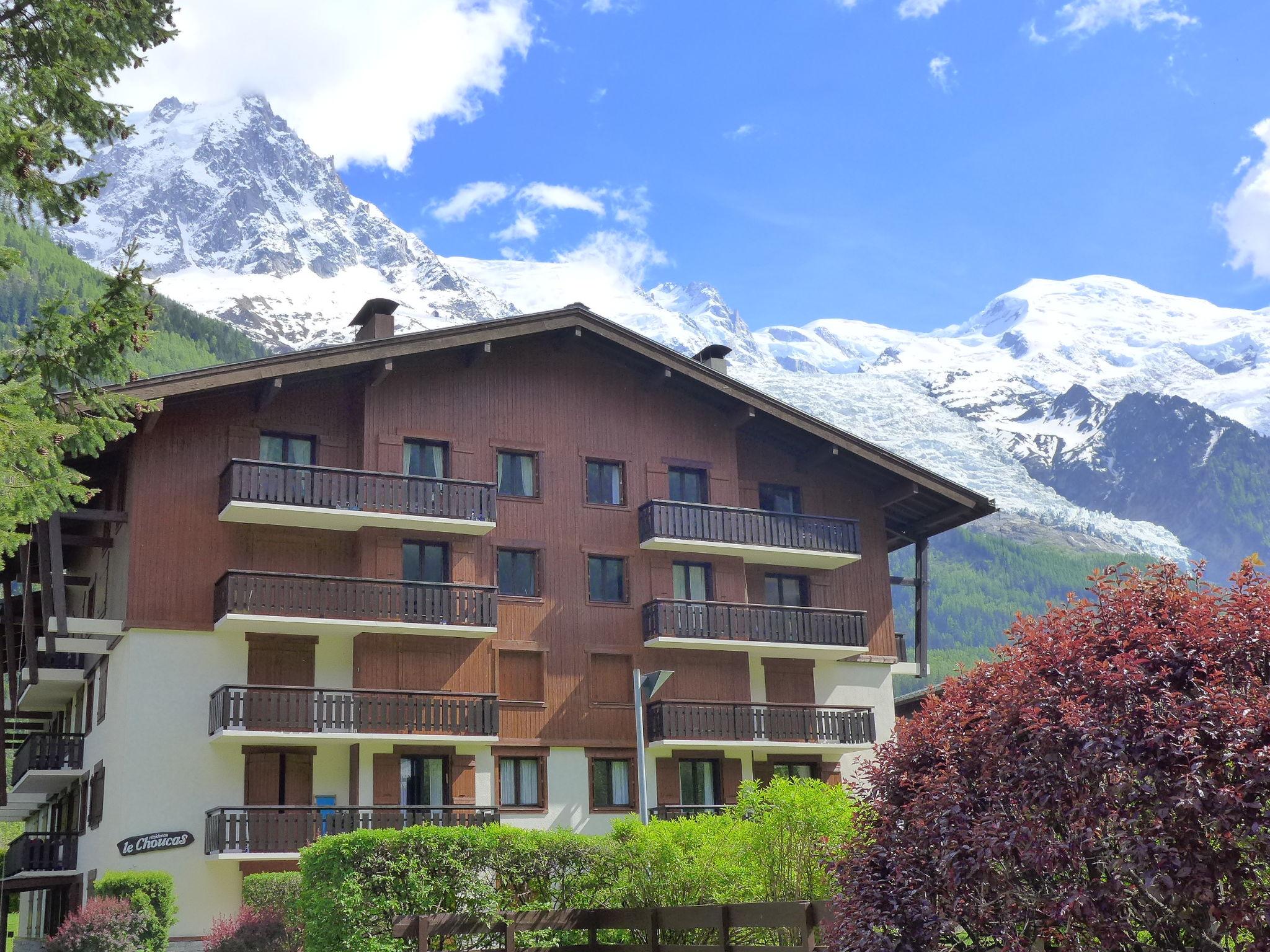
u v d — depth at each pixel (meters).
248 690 29.64
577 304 34.59
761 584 37.69
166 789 29.22
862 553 39.25
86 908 26.05
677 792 34.34
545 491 34.53
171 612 30.14
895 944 10.35
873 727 36.97
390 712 30.95
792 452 39.06
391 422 32.97
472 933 15.95
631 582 35.16
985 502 38.97
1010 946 9.57
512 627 33.25
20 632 37.16
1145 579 10.02
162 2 17.05
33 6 16.16
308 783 30.64
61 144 15.88
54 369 16.25
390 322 34.53
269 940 23.61
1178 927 9.29
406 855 16.92
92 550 35.56
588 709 33.66
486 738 31.48
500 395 34.66
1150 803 8.63
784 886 18.08
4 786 32.16
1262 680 9.02
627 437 36.12
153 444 30.86
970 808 9.98
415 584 31.69
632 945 16.00
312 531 32.00
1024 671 9.69
